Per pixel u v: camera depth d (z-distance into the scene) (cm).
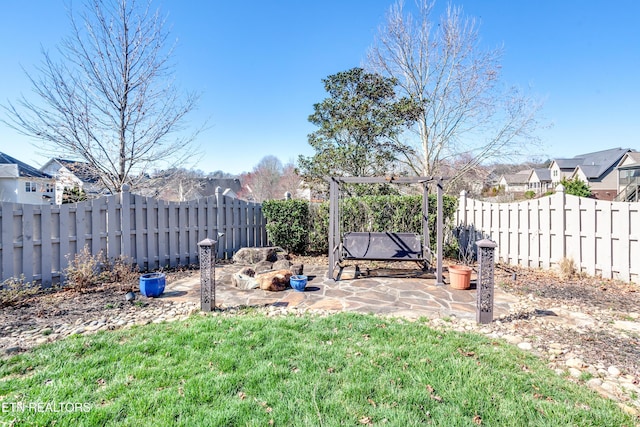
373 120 1235
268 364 261
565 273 594
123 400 211
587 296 488
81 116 749
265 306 433
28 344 304
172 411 201
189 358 271
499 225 764
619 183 2197
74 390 223
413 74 1327
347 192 1012
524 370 259
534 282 576
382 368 257
